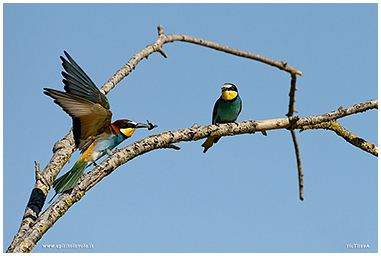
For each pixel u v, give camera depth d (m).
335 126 11.03
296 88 9.59
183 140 9.95
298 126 10.50
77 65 9.34
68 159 10.66
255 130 10.46
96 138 10.35
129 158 9.20
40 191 9.16
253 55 9.38
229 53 10.04
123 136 10.81
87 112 9.50
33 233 7.81
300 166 10.87
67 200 8.46
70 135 11.30
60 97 8.81
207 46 10.59
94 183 8.77
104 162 9.02
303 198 10.88
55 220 8.23
